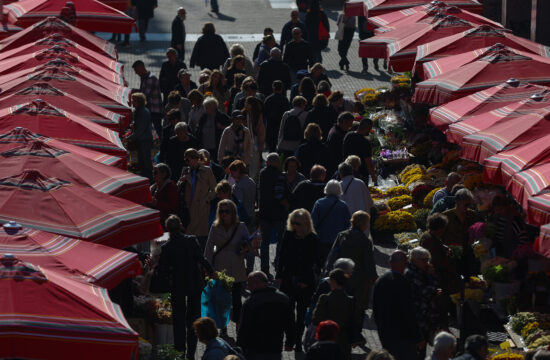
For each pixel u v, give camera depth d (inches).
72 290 685.9
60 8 1973.4
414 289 992.2
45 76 1424.7
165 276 1053.2
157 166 1312.7
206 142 1689.2
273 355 959.0
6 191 904.9
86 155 1085.8
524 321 1101.7
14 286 669.3
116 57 1861.5
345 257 1074.1
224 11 3858.3
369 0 2283.5
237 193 1337.4
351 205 1314.0
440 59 1640.0
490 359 1020.5
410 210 1569.9
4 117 1181.7
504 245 1222.3
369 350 1118.4
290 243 1096.2
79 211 895.7
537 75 1491.1
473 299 1192.8
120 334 650.2
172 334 1101.7
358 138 1512.1
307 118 1700.3
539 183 1017.5
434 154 1804.9
